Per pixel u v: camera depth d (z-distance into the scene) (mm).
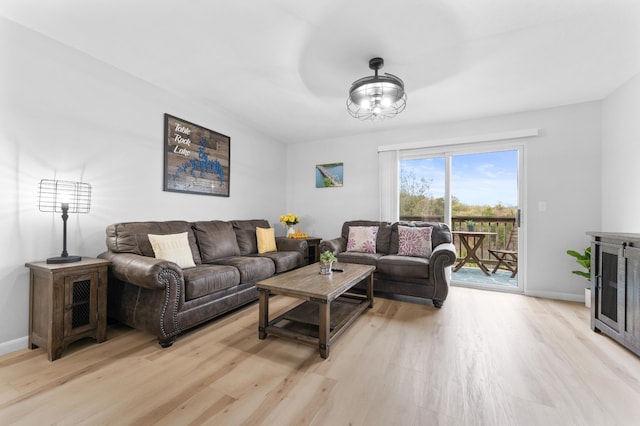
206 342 2105
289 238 4098
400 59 2289
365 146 4438
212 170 3562
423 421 1295
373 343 2090
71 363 1783
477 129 3670
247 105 3330
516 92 2896
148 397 1454
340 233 4625
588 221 3117
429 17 1797
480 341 2117
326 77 2619
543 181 3322
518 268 3445
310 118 3766
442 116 3596
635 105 2559
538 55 2225
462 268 4012
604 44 2070
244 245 3625
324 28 1921
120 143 2576
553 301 3129
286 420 1298
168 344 2031
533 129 3311
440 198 3977
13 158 1942
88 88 2336
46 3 1731
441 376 1660
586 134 3131
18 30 1944
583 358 1861
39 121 2059
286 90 2910
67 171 2217
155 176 2893
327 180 4746
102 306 2090
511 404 1414
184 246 2664
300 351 1972
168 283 2014
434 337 2189
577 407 1391
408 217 4191
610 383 1585
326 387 1553
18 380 1590
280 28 1930
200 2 1694
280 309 2895
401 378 1642
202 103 3293
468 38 2010
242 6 1722
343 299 2914
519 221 3451
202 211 3447
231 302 2617
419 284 3008
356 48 2146
